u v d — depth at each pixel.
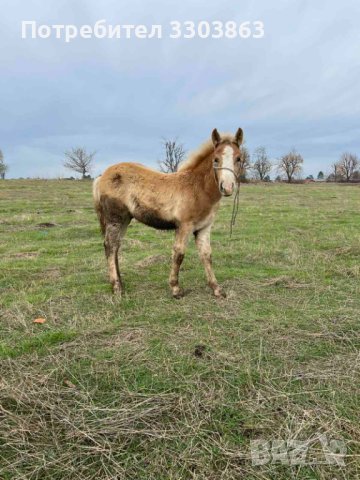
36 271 6.46
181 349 3.63
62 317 4.47
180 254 5.06
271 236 9.64
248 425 2.60
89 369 3.30
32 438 2.53
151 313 4.55
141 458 2.36
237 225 11.61
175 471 2.26
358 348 3.66
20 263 6.91
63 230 10.49
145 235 10.20
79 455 2.38
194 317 4.42
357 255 7.29
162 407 2.77
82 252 8.05
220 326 4.14
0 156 69.56
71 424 2.60
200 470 2.26
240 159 4.65
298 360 3.45
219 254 7.50
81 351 3.62
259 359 3.40
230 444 2.45
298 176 82.81
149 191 5.09
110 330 4.05
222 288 5.49
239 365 3.33
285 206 18.12
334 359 3.43
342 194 29.00
